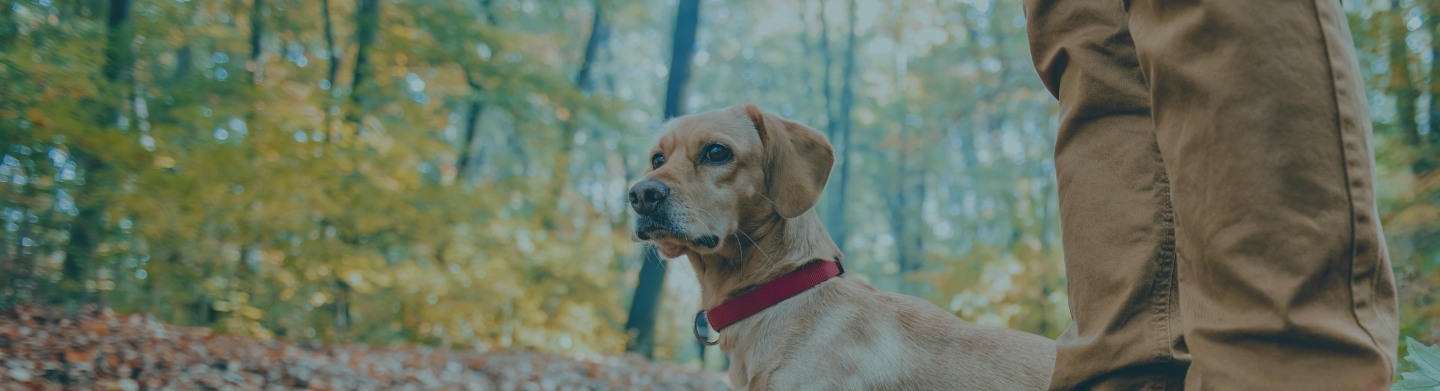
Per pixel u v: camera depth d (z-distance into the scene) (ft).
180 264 29.86
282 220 30.78
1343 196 3.46
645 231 7.83
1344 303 3.44
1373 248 3.46
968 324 7.50
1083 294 4.52
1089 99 4.60
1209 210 3.67
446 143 39.60
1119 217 4.40
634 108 69.10
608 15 70.33
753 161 8.06
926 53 97.35
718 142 8.03
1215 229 3.63
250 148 29.30
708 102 114.52
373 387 24.53
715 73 115.03
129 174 26.48
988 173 89.45
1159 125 4.01
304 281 35.09
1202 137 3.69
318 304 38.09
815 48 111.96
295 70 40.45
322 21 46.24
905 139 98.94
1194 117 3.75
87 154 25.72
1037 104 80.38
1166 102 3.95
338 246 34.01
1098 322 4.41
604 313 54.49
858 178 113.19
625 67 105.81
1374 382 3.28
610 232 52.65
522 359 36.17
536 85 49.52
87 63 26.08
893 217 108.17
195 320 34.14
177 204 27.43
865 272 102.99
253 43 42.68
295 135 32.07
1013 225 48.52
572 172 74.13
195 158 27.68
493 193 41.01
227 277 32.73
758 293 7.78
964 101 83.87
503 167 63.93
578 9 78.28
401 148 36.58
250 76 33.55
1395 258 19.95
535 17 67.21
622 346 48.93
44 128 23.66
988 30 82.43
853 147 113.80
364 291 36.17
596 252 50.34
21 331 20.49
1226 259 3.58
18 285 23.43
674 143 8.33
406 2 43.83
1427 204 21.35
